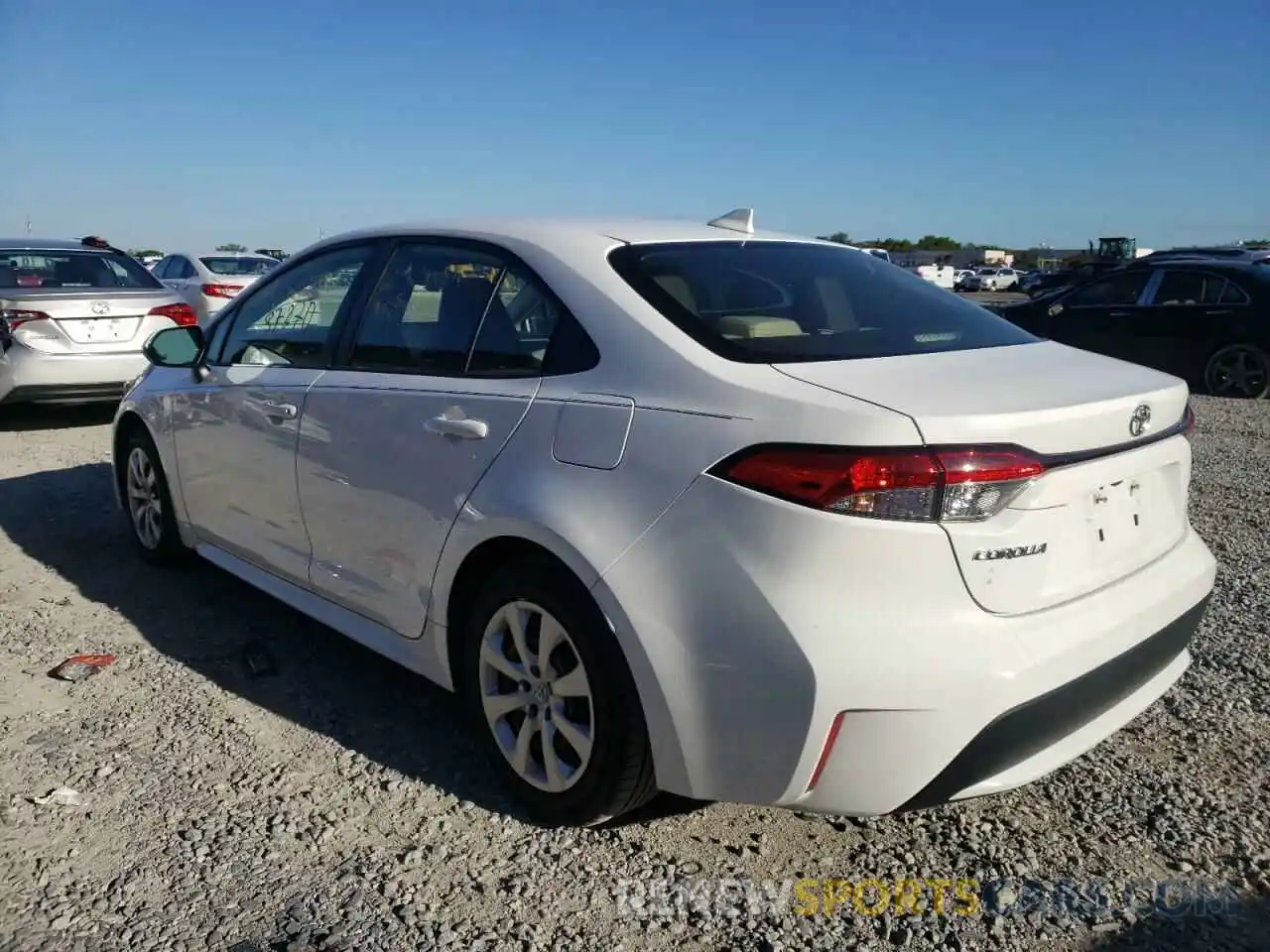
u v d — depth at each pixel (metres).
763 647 2.39
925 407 2.39
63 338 8.44
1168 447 2.87
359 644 3.97
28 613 4.60
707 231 3.48
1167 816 3.04
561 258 3.14
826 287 3.28
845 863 2.85
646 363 2.76
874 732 2.35
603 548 2.64
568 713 2.88
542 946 2.52
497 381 3.10
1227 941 2.53
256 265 16.28
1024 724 2.43
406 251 3.68
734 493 2.45
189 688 3.87
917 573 2.33
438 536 3.15
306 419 3.73
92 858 2.84
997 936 2.56
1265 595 4.77
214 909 2.63
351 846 2.91
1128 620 2.64
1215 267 11.78
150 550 5.14
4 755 3.37
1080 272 34.44
